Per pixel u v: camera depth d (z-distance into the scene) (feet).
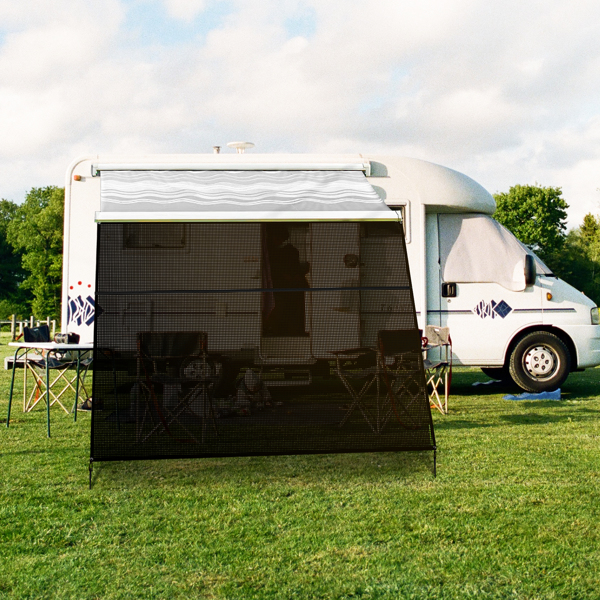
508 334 27.48
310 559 10.44
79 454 16.97
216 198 18.28
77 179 25.44
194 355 18.66
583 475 15.05
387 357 20.07
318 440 17.58
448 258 27.58
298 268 24.17
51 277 157.79
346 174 23.62
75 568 10.08
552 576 9.86
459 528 11.75
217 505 13.05
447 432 19.67
